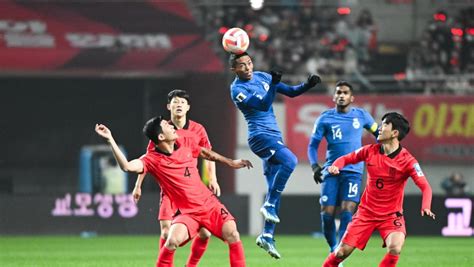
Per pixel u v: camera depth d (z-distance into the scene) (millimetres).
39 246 53625
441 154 70312
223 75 71688
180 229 28172
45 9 73438
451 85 76375
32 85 79875
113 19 73500
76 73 72562
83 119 80500
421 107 70250
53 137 80562
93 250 50500
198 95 74188
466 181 70875
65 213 64062
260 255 47219
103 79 79875
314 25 79312
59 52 71188
